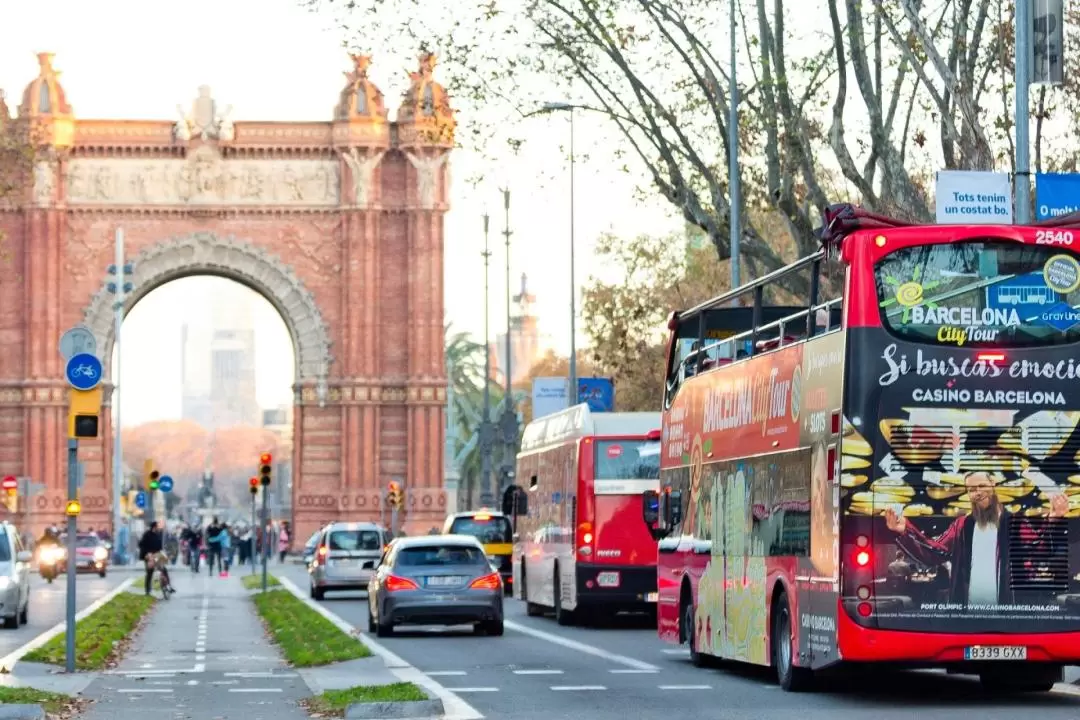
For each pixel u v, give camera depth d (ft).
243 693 152.05
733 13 262.06
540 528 278.05
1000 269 132.26
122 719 129.70
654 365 465.47
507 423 532.73
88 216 585.63
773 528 148.46
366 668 174.09
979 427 131.03
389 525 582.76
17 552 259.60
